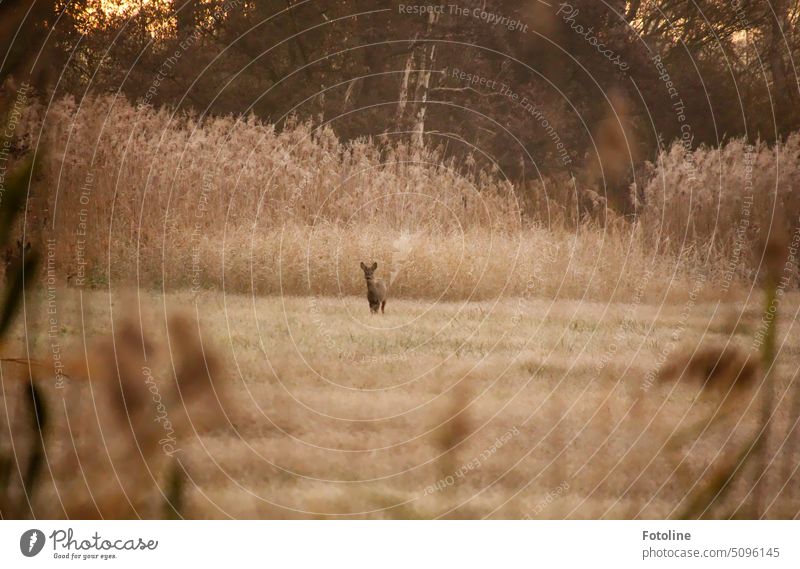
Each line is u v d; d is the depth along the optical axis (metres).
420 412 21.70
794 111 61.38
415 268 55.56
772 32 67.00
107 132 45.84
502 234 62.25
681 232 58.16
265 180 58.62
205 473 15.02
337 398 23.27
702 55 78.88
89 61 55.00
